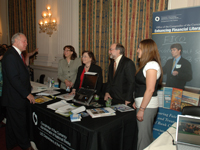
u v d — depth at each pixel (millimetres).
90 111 1651
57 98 2162
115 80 2180
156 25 2443
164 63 2418
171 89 2391
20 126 2092
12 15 5801
